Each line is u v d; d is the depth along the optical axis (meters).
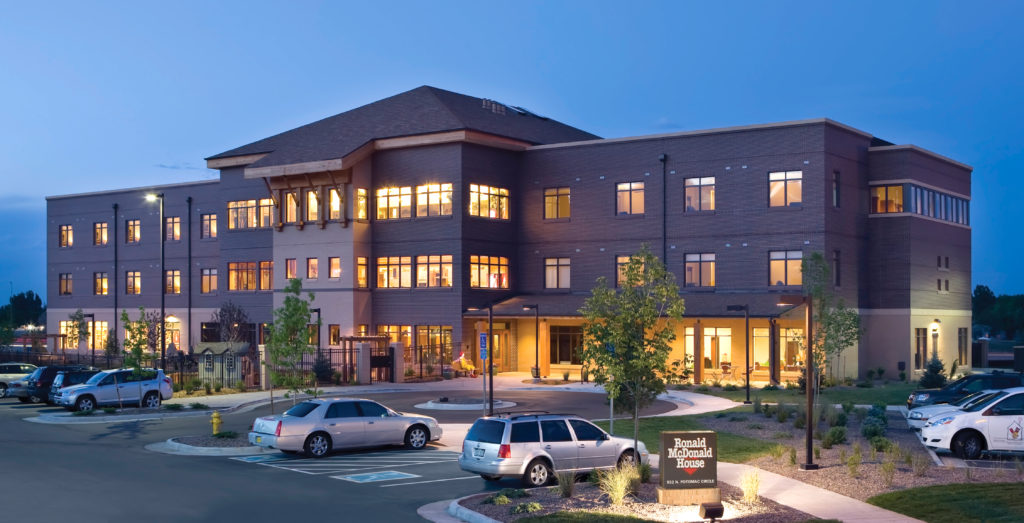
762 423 31.45
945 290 58.75
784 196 51.09
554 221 58.47
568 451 20.64
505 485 20.94
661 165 54.78
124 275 77.25
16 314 126.62
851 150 53.03
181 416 36.75
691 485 17.69
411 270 58.16
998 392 23.80
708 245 53.19
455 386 50.22
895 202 54.53
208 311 71.56
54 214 82.12
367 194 59.69
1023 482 19.33
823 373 42.75
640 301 22.11
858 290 53.31
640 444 22.23
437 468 23.59
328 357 53.62
